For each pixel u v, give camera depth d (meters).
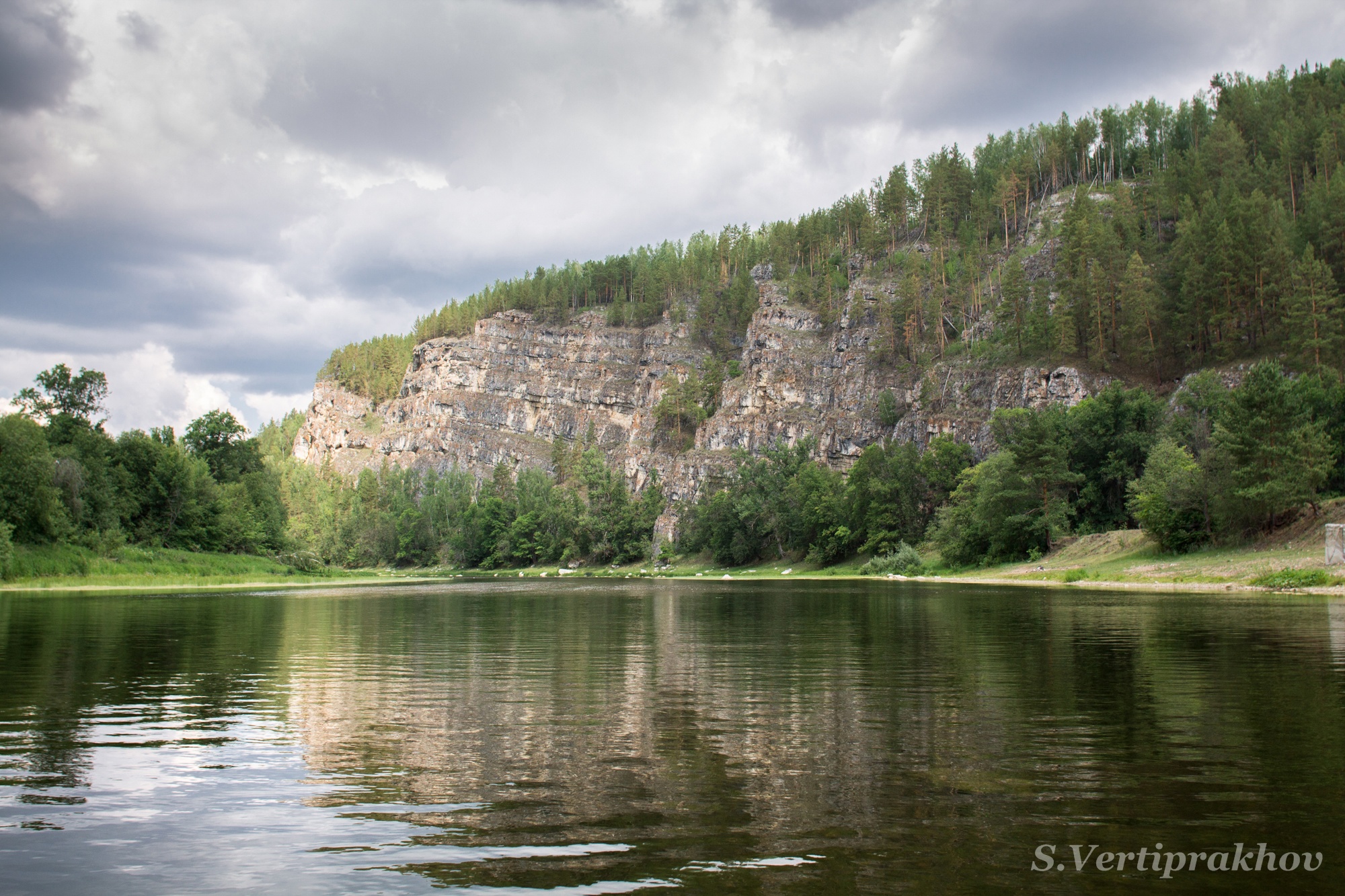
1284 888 8.90
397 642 34.19
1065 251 176.88
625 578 162.38
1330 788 12.31
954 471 147.38
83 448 121.19
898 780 12.94
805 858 9.80
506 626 42.44
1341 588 56.59
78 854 10.09
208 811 11.72
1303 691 20.20
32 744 15.71
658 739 15.88
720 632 38.38
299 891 8.97
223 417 158.00
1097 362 159.25
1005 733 16.17
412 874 9.43
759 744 15.42
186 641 34.25
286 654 29.84
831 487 159.62
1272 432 78.50
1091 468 116.88
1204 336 144.38
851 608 54.97
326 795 12.41
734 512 181.25
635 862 9.70
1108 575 84.44
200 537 130.50
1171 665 24.56
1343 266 136.00
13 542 97.56
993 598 64.75
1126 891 8.83
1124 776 13.03
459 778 13.28
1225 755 14.27
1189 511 89.12
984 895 8.75
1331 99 196.25
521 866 9.62
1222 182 176.62
